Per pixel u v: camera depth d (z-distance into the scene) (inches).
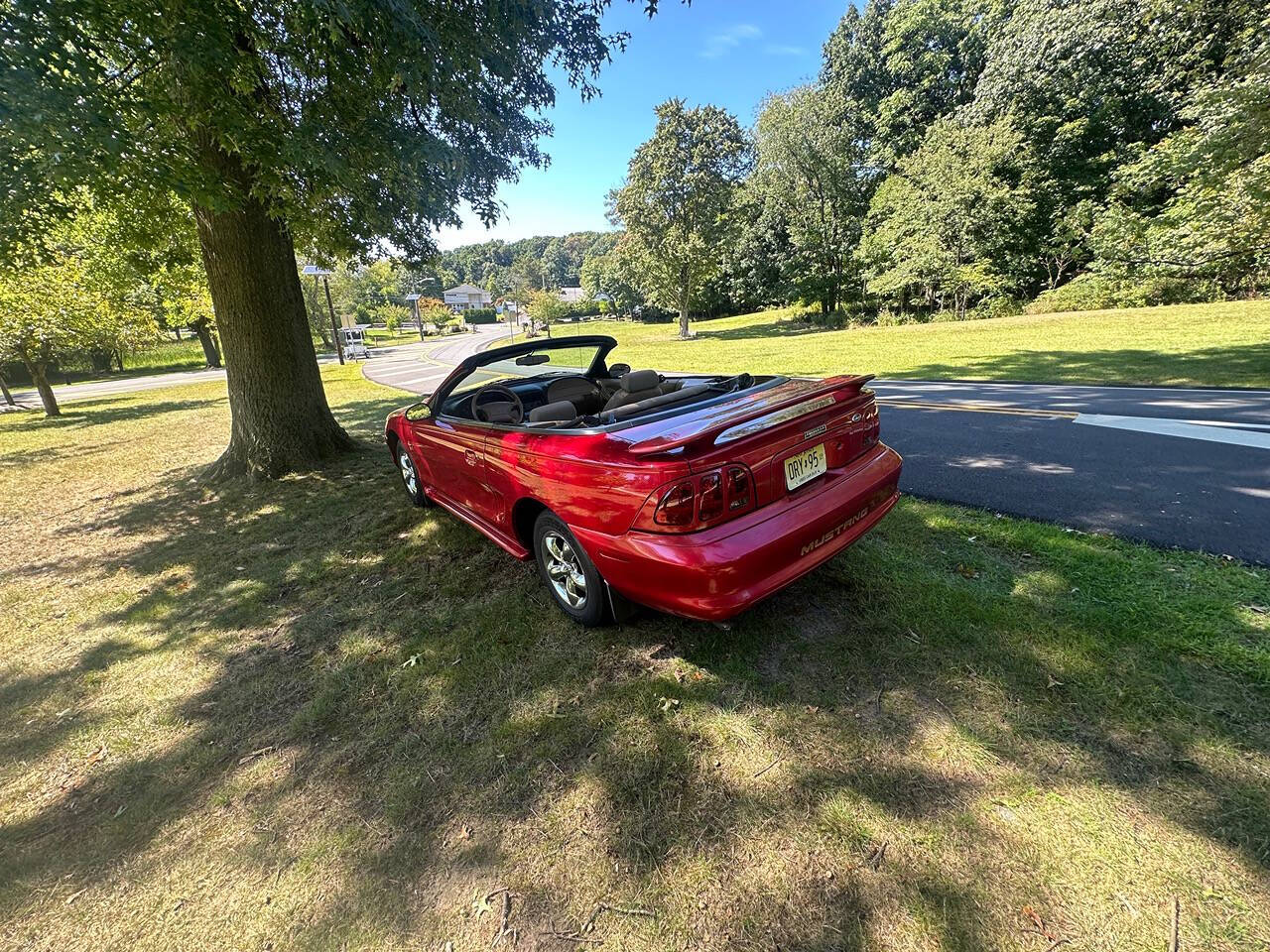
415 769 80.4
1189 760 69.6
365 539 170.2
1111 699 80.0
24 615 140.6
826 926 55.7
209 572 157.6
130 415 601.6
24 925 62.7
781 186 1307.8
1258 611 96.0
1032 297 1008.2
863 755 75.3
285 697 99.7
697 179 1282.0
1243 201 469.4
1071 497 153.9
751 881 60.6
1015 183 964.0
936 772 71.7
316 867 66.8
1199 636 90.6
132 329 679.1
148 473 296.2
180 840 72.3
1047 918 54.4
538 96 244.8
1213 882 56.1
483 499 135.9
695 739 81.1
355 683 101.5
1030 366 430.3
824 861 61.9
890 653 94.2
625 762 78.1
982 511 149.1
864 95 1387.8
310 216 206.7
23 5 115.3
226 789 80.0
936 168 964.6
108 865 69.5
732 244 1445.6
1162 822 62.4
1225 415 234.4
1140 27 823.7
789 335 1119.0
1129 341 510.9
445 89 192.5
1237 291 698.2
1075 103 908.0
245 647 117.5
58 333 601.0
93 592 151.2
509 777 77.2
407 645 112.3
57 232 199.5
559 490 101.4
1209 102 475.8
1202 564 112.4
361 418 420.5
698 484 82.0
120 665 114.4
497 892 61.9
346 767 82.2
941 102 1261.1
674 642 103.3
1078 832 62.2
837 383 109.7
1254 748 70.3
